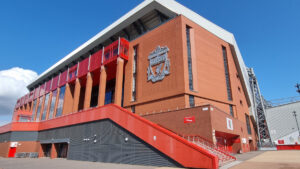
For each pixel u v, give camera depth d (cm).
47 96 6134
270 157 2144
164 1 3553
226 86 3819
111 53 4103
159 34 3591
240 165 1466
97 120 2692
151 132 1870
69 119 3303
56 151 3531
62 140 3316
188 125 2406
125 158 2081
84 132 2873
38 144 4097
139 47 3903
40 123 4288
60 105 5278
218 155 1712
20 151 4000
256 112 6106
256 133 6178
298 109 6144
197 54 3394
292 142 5731
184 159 1525
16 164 2305
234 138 3375
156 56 3475
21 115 6406
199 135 2269
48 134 3828
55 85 5869
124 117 2259
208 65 3541
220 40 4106
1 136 4578
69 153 3052
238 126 3384
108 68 4391
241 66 4909
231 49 4394
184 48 3159
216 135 2730
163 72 3256
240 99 4541
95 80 5222
